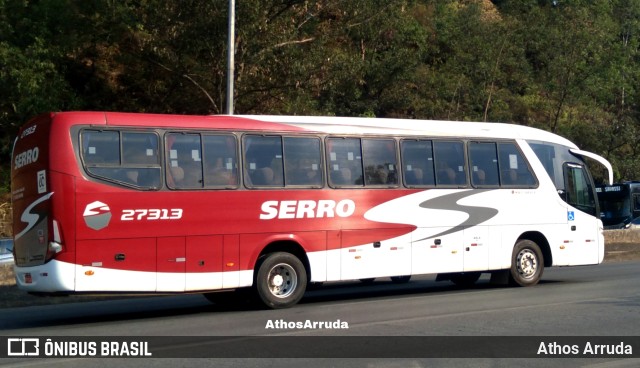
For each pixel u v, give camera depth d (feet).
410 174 53.01
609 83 144.56
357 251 50.21
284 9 90.99
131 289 42.78
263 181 47.50
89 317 46.96
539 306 45.91
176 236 44.21
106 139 42.86
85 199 41.81
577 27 136.05
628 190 130.72
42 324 43.86
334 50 97.45
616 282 59.67
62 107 95.20
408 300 50.88
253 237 46.70
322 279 48.93
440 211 53.78
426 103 135.13
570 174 60.85
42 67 91.66
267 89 90.94
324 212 49.26
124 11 92.48
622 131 148.77
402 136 53.06
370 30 110.22
